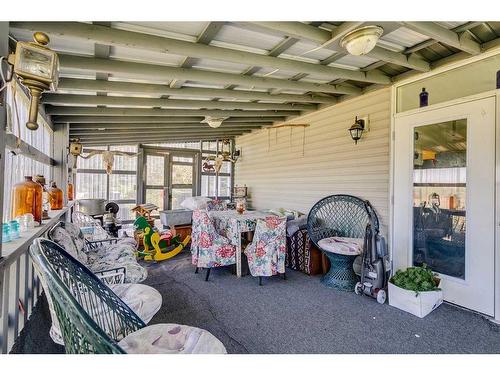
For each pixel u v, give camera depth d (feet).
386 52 8.63
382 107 11.87
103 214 16.63
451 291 9.49
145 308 5.57
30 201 7.00
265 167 19.62
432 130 10.09
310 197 15.76
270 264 11.25
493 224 8.54
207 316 8.61
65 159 13.64
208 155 25.29
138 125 15.69
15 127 7.01
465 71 9.37
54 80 4.37
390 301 9.43
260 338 7.39
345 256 10.85
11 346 4.94
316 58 9.01
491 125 8.61
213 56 7.57
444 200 9.77
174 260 14.61
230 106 13.42
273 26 6.50
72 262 5.06
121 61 8.08
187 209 19.06
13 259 4.61
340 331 7.76
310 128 15.74
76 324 3.07
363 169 12.71
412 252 10.66
